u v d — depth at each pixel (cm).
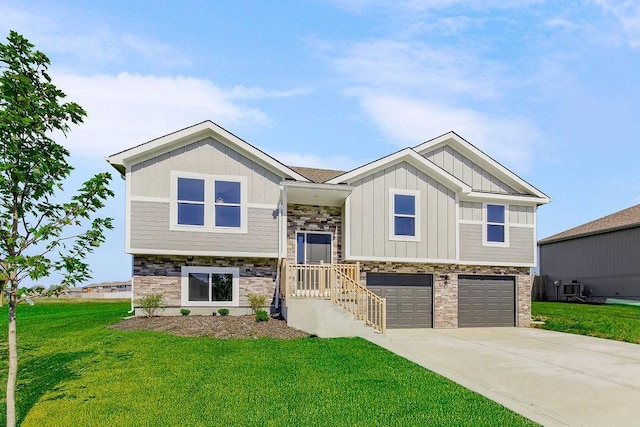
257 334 1251
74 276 626
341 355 1038
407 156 1716
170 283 1530
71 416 664
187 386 793
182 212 1507
